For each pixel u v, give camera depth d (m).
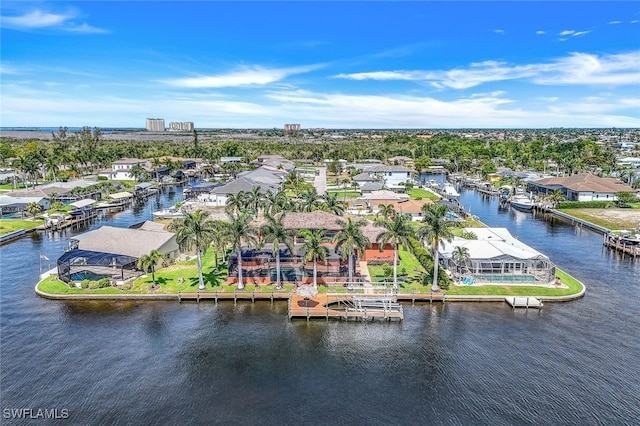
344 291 66.25
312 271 71.31
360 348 52.28
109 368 47.81
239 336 54.91
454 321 58.75
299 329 56.84
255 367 48.38
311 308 60.38
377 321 58.94
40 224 111.75
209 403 42.47
